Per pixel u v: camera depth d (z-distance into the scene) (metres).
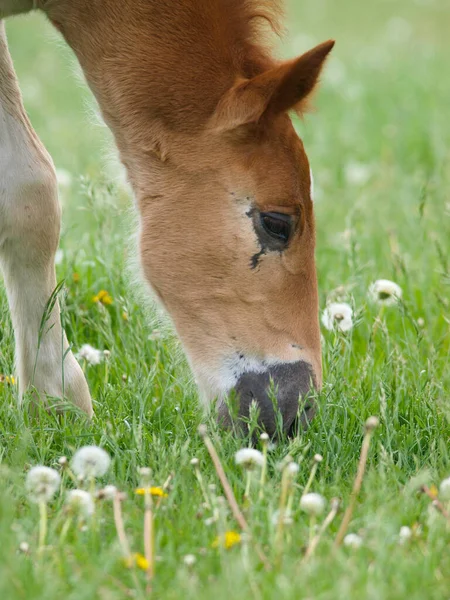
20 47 26.48
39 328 7.78
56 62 25.39
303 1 39.78
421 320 9.55
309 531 5.81
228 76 7.18
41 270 7.75
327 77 23.62
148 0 7.22
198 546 5.70
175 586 5.16
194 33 7.20
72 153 16.22
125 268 9.20
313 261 7.37
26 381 7.84
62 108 20.62
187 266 7.24
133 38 7.27
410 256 11.73
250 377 7.15
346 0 40.66
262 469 6.26
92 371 8.83
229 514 6.16
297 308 7.26
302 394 7.15
